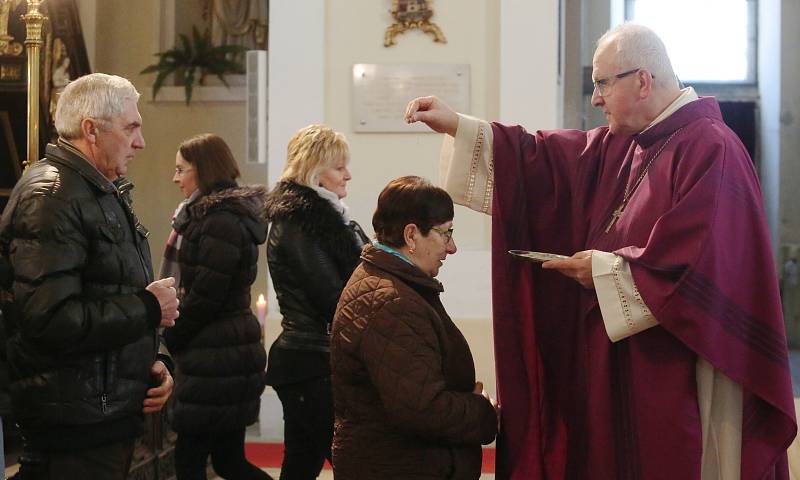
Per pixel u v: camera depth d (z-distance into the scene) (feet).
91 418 8.29
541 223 9.22
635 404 8.30
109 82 8.72
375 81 19.25
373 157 19.31
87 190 8.40
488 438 8.12
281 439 19.72
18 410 8.43
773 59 35.22
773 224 35.53
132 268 8.73
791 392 8.14
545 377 9.05
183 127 27.84
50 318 7.92
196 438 11.54
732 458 8.27
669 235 7.98
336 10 19.33
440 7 19.20
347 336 7.89
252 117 19.98
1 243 8.35
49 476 8.37
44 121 24.29
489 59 19.16
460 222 19.20
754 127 36.96
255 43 27.91
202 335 11.37
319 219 11.12
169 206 27.84
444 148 9.82
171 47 28.02
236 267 11.31
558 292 9.07
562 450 8.97
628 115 8.57
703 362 8.25
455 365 8.22
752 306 8.16
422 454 7.89
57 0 24.50
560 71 23.93
